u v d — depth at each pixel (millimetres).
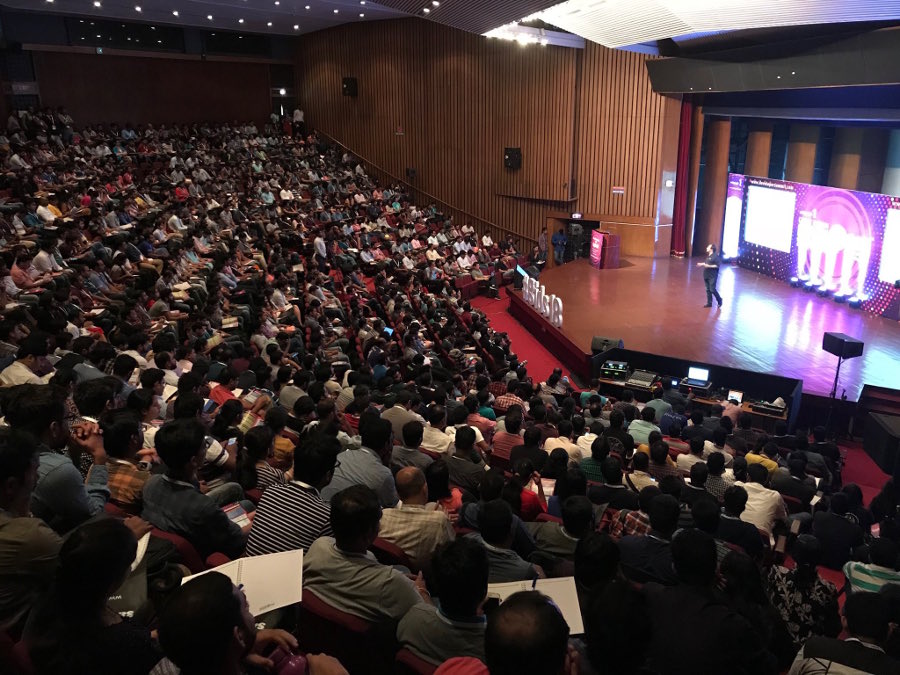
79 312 10078
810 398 11914
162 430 3336
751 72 16266
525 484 5105
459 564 2383
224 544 3365
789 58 14773
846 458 11367
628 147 22938
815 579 4469
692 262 22469
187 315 11359
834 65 13836
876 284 16234
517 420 6770
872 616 3311
